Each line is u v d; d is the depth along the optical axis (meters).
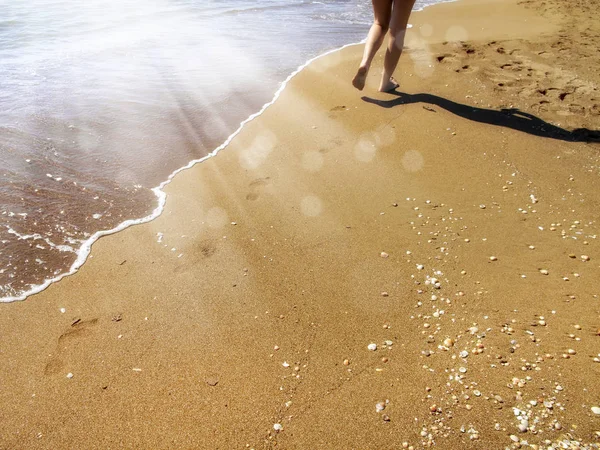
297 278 2.54
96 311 2.36
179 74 5.29
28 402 1.92
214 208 3.12
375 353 2.10
